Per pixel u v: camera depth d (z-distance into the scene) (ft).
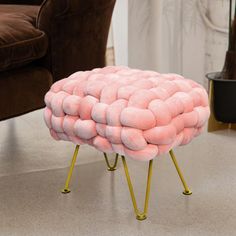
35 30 4.49
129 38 7.05
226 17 6.71
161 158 5.03
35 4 6.22
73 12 4.58
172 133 3.26
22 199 4.19
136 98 3.31
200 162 4.92
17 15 4.88
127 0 7.06
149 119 3.22
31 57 4.44
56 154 5.31
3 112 4.35
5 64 4.20
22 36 4.34
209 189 4.29
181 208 3.93
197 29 7.03
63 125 3.67
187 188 4.19
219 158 5.03
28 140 5.82
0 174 4.77
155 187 4.34
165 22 6.98
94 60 5.11
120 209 3.95
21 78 4.48
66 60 4.79
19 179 4.63
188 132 3.52
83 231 3.61
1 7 5.53
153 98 3.35
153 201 4.06
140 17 6.88
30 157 5.24
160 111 3.26
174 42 7.10
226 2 6.64
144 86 3.51
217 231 3.57
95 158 5.14
